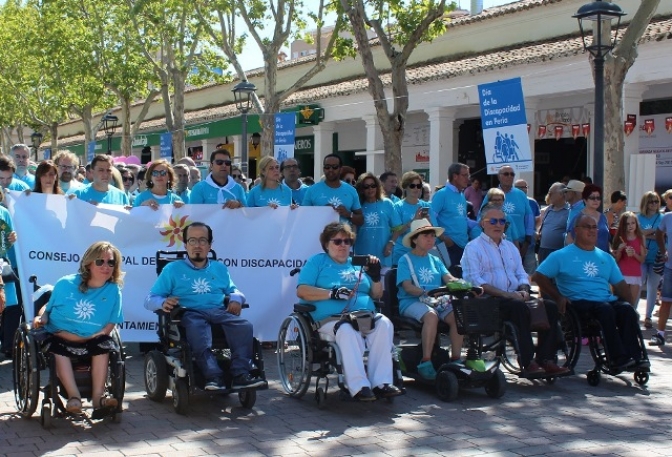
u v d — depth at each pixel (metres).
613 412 7.54
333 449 6.32
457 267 9.31
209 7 22.64
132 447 6.27
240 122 31.11
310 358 7.49
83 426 6.82
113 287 6.91
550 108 21.81
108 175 9.78
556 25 21.59
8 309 8.92
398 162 16.92
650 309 11.90
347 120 27.22
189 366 7.11
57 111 39.97
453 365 7.96
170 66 27.58
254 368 7.37
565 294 8.99
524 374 8.34
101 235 9.17
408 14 16.70
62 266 8.90
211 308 7.55
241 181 15.16
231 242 9.63
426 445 6.46
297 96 28.84
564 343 8.73
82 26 31.14
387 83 24.33
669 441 6.63
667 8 19.06
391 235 10.65
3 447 6.21
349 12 16.55
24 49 35.91
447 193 11.09
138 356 9.74
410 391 8.30
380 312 8.10
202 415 7.24
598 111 12.05
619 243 11.38
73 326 6.72
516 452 6.30
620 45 13.48
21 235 8.66
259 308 9.70
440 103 22.61
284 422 7.07
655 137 19.84
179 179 11.86
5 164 9.42
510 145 12.45
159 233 9.38
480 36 23.72
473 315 7.95
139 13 25.92
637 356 8.52
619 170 13.71
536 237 13.48
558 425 7.08
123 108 32.12
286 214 9.77
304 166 31.98
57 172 9.32
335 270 7.91
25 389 6.89
